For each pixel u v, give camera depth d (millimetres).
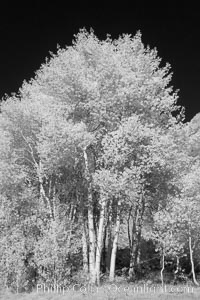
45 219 22578
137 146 23438
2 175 22719
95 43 26047
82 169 24953
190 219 23203
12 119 25469
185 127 26719
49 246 19953
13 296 19094
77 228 25688
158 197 26516
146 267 29750
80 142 22672
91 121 25062
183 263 30250
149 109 25938
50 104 24203
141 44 26672
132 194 21938
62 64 24672
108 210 25625
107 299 16234
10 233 20891
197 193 24391
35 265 20906
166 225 23281
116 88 24469
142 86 24500
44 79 26859
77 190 25203
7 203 21484
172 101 25422
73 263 24734
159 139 23547
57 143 22391
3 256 20328
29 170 26156
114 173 22578
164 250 22891
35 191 25281
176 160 25062
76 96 24359
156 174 25594
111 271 24266
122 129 22500
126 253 32875
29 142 26438
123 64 25531
